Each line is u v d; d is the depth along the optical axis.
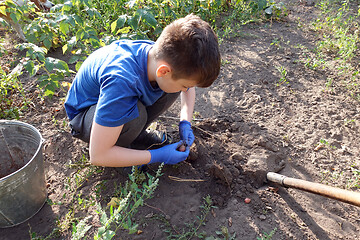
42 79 2.72
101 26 3.84
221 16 4.46
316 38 3.93
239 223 1.98
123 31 3.09
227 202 2.10
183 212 2.02
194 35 1.42
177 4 3.52
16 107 2.74
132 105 1.61
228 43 3.87
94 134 1.58
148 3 3.59
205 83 1.56
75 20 2.92
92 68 1.73
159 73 1.52
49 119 2.74
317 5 4.76
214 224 1.97
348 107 2.91
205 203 2.08
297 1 4.91
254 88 3.13
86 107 1.91
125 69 1.57
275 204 2.09
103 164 1.71
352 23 4.22
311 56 3.59
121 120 1.57
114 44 1.77
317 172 2.34
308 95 3.05
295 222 2.00
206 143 2.42
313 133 2.64
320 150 2.50
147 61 1.63
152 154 1.91
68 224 1.94
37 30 3.12
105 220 1.56
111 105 1.51
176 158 1.99
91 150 1.64
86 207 2.03
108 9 3.92
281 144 2.52
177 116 2.82
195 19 1.52
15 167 2.25
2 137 2.09
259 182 2.21
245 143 2.48
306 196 2.16
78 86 1.88
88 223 1.94
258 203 2.08
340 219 2.04
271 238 1.91
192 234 1.89
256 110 2.85
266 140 2.48
